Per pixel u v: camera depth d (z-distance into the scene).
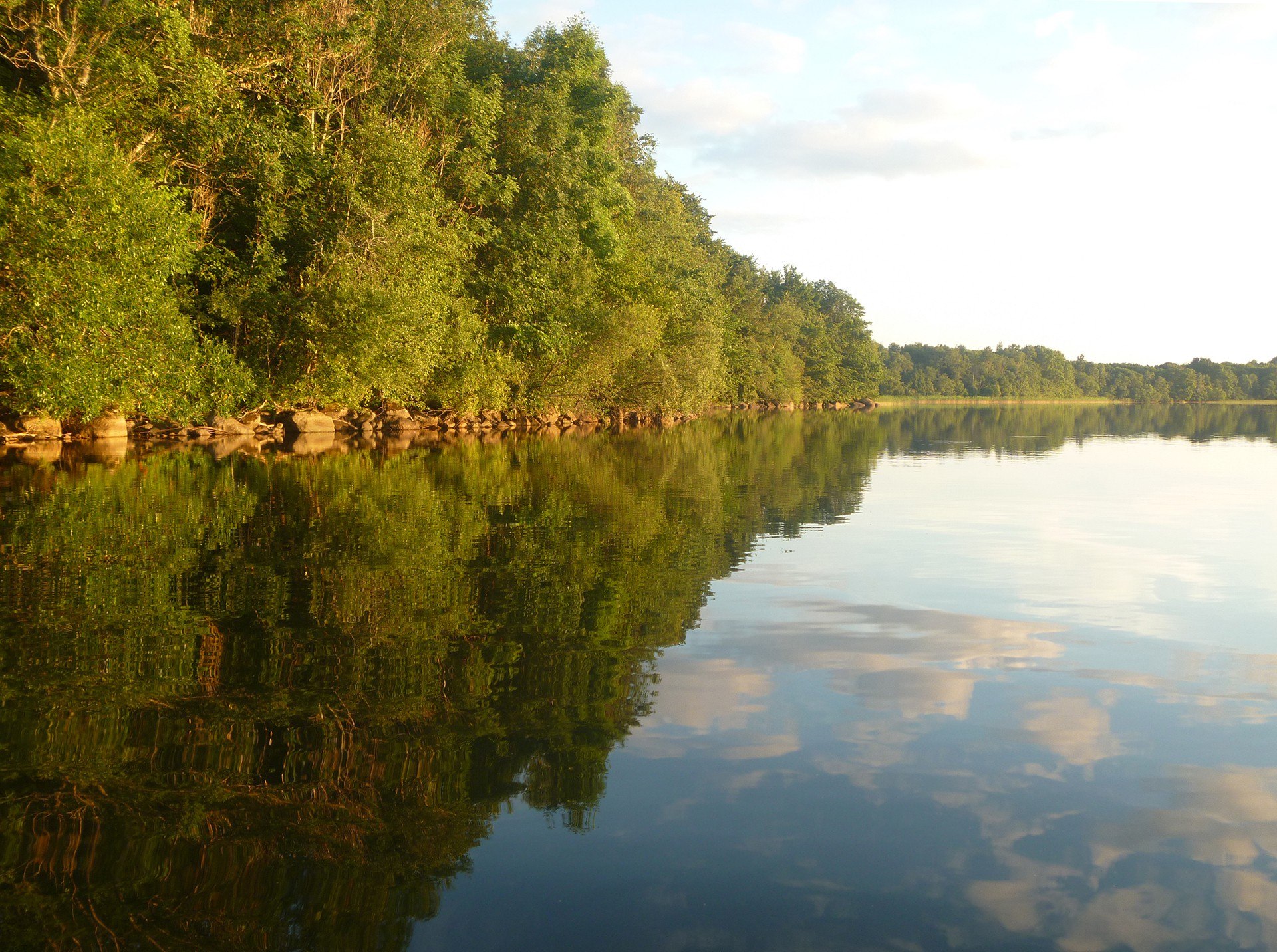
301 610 6.92
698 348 54.69
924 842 3.46
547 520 12.33
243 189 27.38
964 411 98.88
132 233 20.08
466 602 7.38
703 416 67.81
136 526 10.73
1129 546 10.73
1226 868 3.28
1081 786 3.94
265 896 3.06
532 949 2.76
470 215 36.44
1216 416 87.75
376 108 30.70
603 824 3.60
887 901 3.07
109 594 7.27
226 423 28.11
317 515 12.12
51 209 18.47
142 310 20.59
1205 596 7.91
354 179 27.69
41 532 10.13
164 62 23.45
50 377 18.89
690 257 63.41
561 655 5.90
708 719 4.75
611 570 8.90
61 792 3.77
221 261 26.20
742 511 13.91
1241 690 5.23
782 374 95.88
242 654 5.75
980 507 14.73
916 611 7.29
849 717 4.78
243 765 4.07
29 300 18.33
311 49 27.98
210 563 8.63
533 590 7.87
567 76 40.84
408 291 28.25
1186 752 4.31
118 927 2.86
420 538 10.50
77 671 5.32
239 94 27.64
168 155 25.25
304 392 28.89
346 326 27.31
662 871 3.26
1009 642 6.34
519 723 4.66
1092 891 3.13
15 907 2.95
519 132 38.56
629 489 16.83
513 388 41.81
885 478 20.06
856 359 119.50
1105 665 5.77
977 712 4.87
